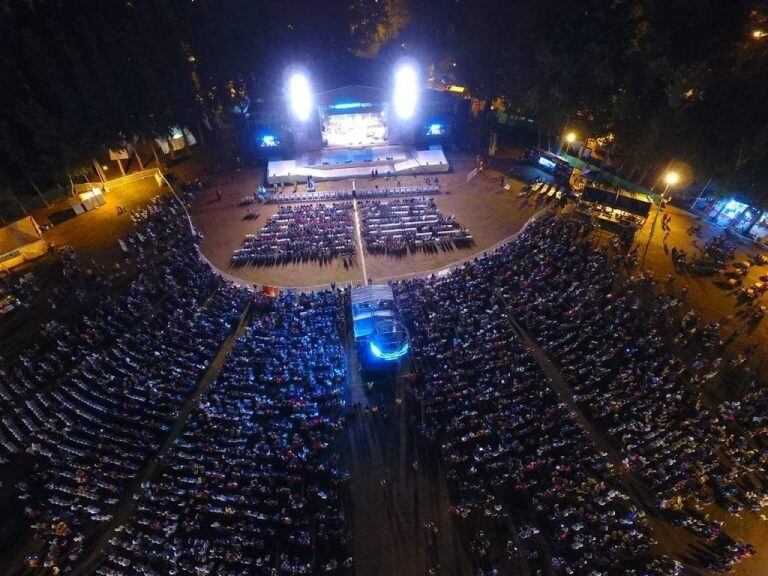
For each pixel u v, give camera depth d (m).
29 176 56.31
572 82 59.19
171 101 66.12
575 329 41.72
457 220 58.19
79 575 28.30
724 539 28.97
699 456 32.09
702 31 53.94
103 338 42.50
